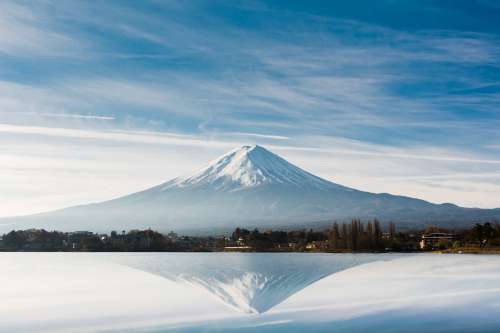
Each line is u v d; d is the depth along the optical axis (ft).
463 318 206.18
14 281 332.80
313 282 322.55
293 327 196.03
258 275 370.53
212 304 242.99
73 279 342.85
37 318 211.61
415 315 212.43
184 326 198.18
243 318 211.00
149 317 213.05
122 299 257.34
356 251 649.61
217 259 535.19
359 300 249.14
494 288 283.79
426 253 605.73
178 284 319.27
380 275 351.87
